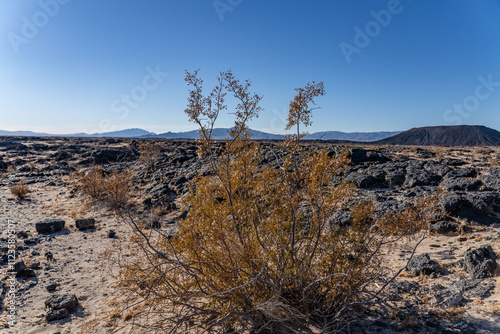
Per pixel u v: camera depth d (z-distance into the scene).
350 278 4.62
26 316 6.09
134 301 6.38
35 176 28.30
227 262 4.68
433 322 4.45
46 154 42.38
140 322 5.44
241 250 4.66
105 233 11.89
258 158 5.99
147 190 19.31
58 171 30.86
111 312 6.00
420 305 5.01
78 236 11.63
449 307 4.82
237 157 5.64
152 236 9.91
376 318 4.77
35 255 9.64
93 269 8.44
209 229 4.63
